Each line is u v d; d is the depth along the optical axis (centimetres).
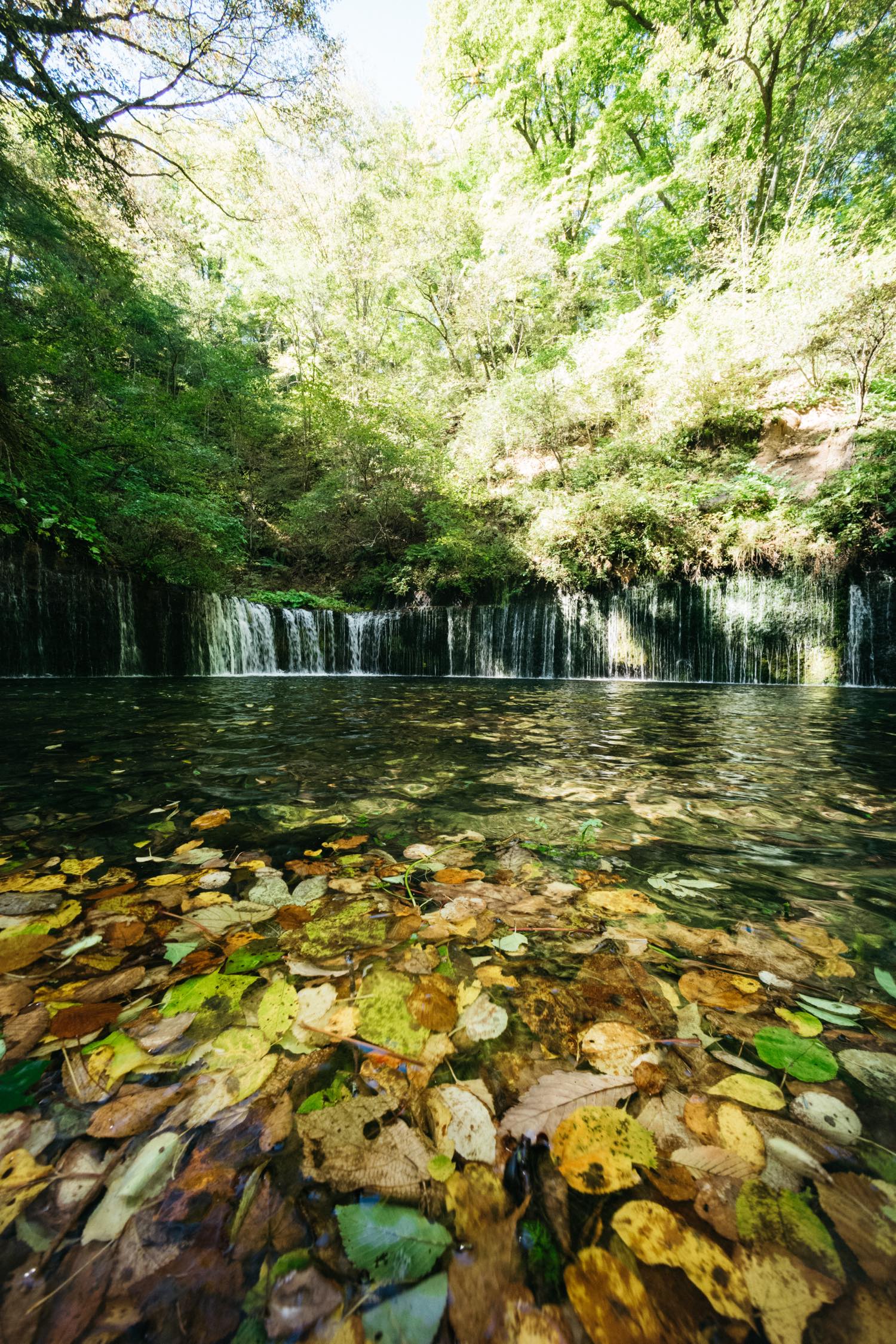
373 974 80
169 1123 55
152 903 103
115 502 866
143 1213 46
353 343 1597
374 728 327
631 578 944
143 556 877
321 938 90
